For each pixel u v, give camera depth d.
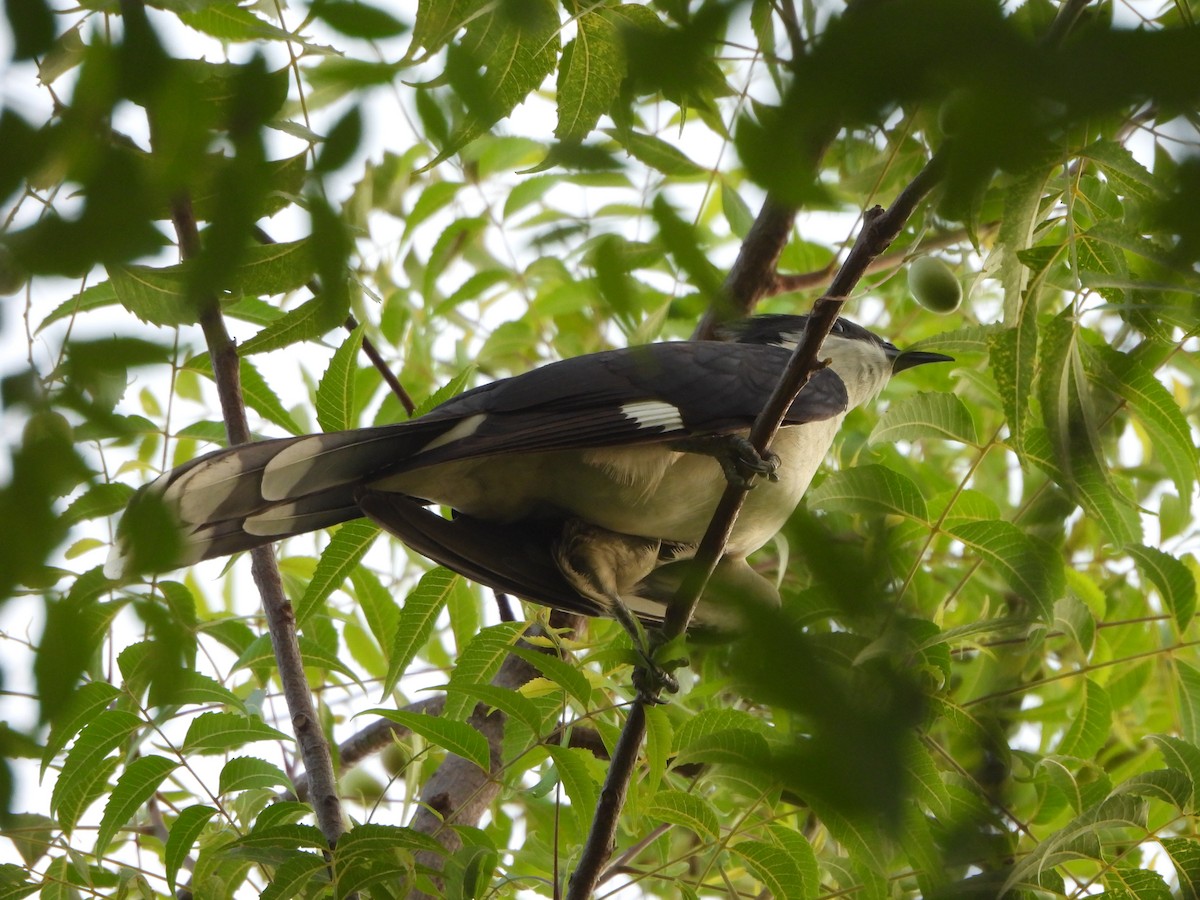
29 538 2.89
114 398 3.20
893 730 2.49
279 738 6.64
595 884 6.16
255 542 7.49
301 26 3.07
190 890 6.61
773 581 9.82
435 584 7.99
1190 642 8.03
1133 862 6.96
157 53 2.86
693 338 10.20
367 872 6.02
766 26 3.05
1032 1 2.42
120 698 6.29
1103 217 6.34
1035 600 7.59
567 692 6.09
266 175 3.05
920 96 2.20
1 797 3.09
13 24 2.74
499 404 7.84
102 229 2.77
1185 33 1.97
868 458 10.63
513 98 4.06
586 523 8.48
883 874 6.07
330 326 3.41
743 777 6.28
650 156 6.92
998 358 6.27
